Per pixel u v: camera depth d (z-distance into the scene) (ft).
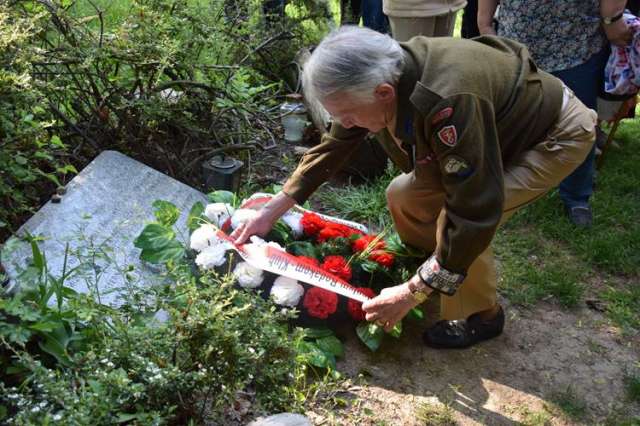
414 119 6.64
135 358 6.46
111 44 10.87
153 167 11.94
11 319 6.78
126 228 9.41
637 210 13.12
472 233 6.73
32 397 6.23
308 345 8.50
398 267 9.79
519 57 7.52
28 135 8.67
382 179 13.19
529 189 7.99
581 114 7.91
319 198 12.94
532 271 11.07
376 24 17.30
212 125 11.80
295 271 8.61
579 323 10.11
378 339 8.86
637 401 8.66
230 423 7.36
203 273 7.80
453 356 9.21
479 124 6.46
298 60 15.79
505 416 8.29
